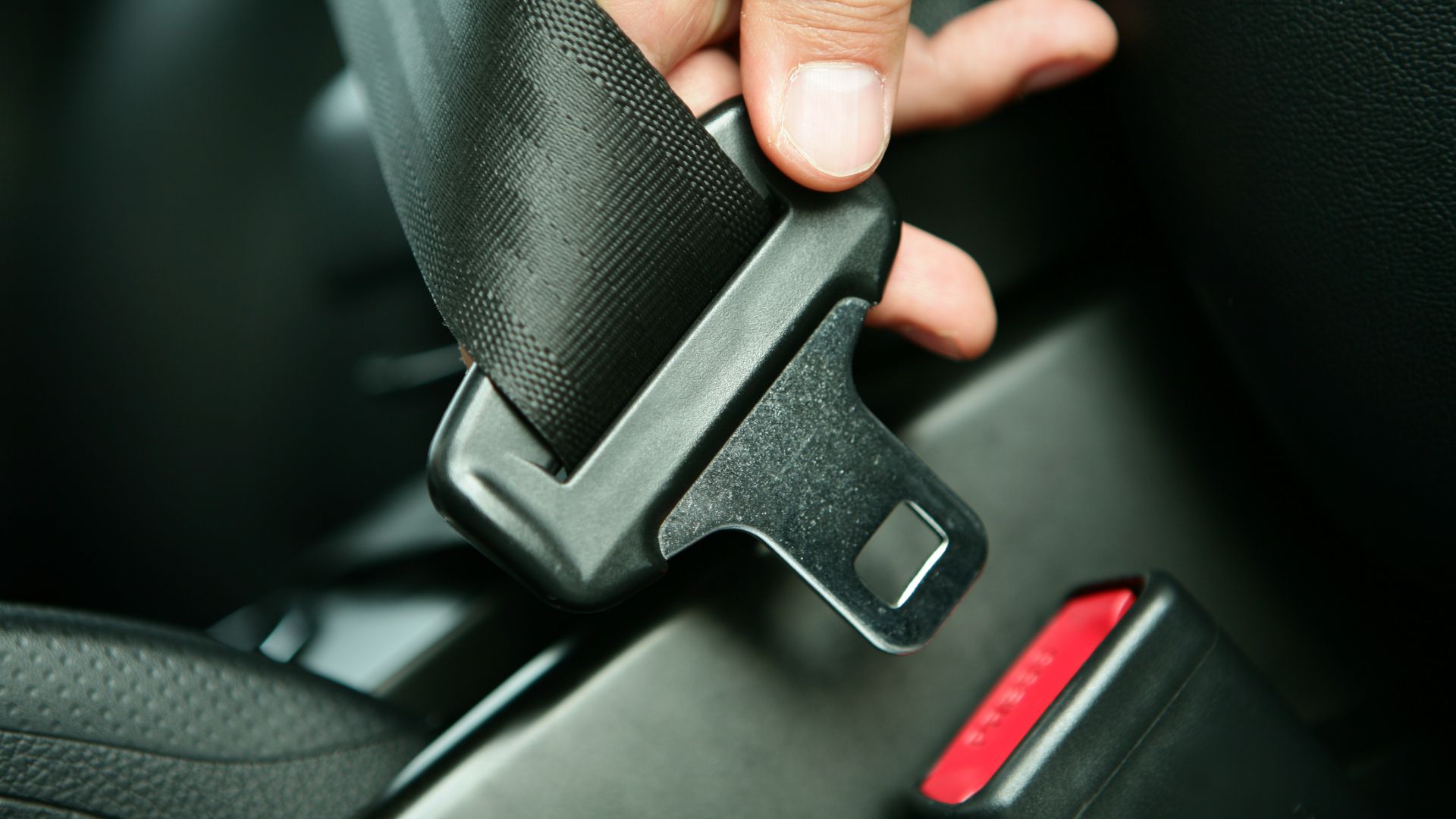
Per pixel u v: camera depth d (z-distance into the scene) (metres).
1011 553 0.51
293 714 0.44
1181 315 0.54
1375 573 0.51
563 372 0.41
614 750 0.46
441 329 0.84
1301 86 0.43
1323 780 0.43
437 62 0.44
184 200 1.17
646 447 0.42
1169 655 0.42
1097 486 0.52
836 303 0.44
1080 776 0.41
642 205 0.42
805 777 0.46
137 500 1.15
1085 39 0.49
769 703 0.47
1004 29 0.50
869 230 0.45
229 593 1.15
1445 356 0.41
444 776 0.45
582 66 0.42
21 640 0.39
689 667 0.47
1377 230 0.42
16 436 1.12
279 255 1.16
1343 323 0.44
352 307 1.13
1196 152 0.48
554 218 0.42
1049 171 0.55
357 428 1.16
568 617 0.64
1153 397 0.53
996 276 0.56
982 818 0.41
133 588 1.14
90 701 0.40
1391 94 0.40
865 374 0.55
